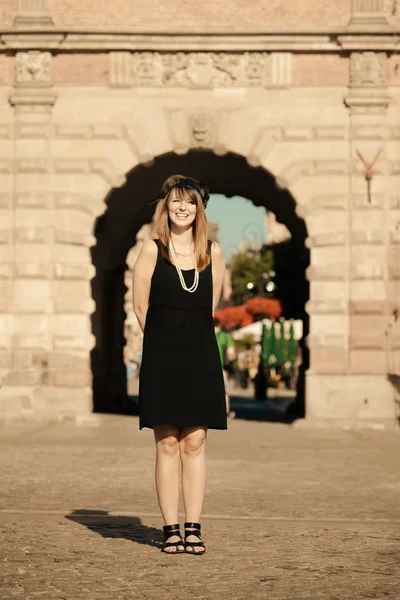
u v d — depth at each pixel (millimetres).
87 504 13617
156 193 37719
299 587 8820
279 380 70875
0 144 29906
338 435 26438
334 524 12234
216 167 36938
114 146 29812
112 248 37781
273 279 62250
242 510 13289
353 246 29641
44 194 29844
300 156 29797
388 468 18516
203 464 10359
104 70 29828
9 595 8414
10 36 29625
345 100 29641
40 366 29531
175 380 10086
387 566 9789
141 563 9711
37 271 29750
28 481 16047
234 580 9047
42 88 29734
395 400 29203
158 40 29578
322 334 29516
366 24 29422
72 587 8711
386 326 29516
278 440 24641
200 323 10234
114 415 33656
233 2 29672
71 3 29719
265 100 29797
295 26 29672
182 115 29734
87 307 29750
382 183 29688
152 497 14359
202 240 10297
